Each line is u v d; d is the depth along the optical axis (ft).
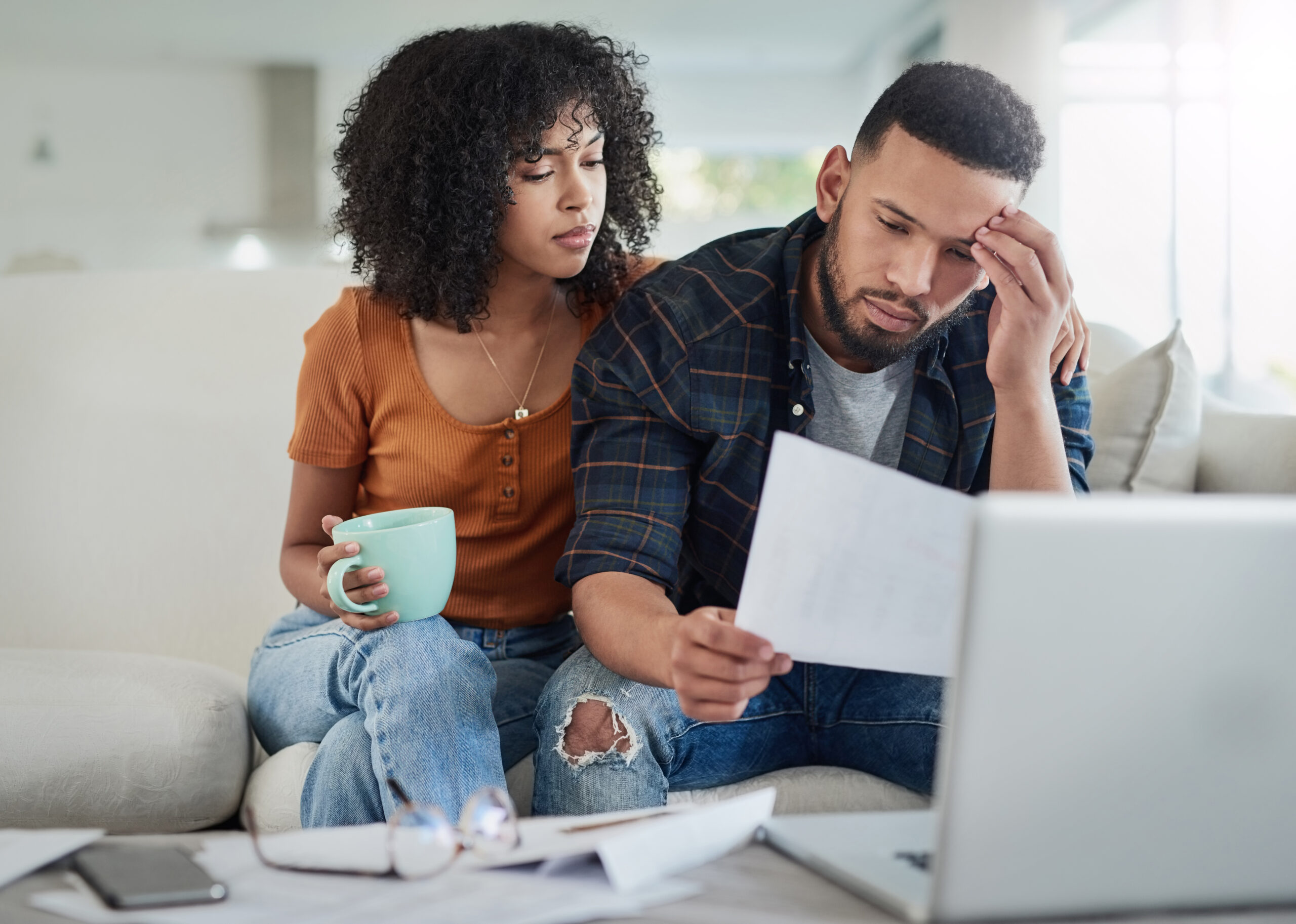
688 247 19.75
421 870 2.28
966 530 1.85
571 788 3.28
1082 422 3.86
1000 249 3.32
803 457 2.32
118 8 24.48
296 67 28.09
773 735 3.72
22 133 26.84
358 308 4.25
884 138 3.34
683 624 2.77
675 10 25.67
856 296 3.48
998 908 1.97
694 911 2.08
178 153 27.76
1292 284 13.66
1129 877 1.99
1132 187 17.69
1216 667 1.90
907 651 2.40
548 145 3.90
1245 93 14.44
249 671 4.77
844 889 2.20
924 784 3.61
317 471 4.21
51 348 5.02
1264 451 4.72
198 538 4.84
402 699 3.23
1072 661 1.87
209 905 2.10
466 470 4.08
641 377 3.80
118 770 3.57
